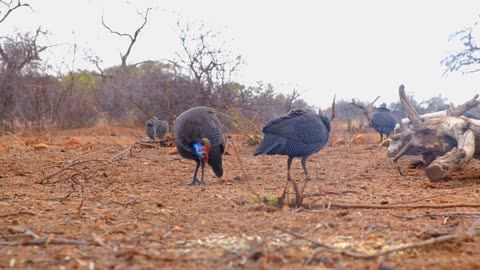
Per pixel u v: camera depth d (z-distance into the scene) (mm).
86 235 5383
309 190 8312
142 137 21797
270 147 9141
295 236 5008
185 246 4926
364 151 14992
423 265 4398
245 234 5324
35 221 6031
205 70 22781
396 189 8523
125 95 27297
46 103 23625
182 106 23016
